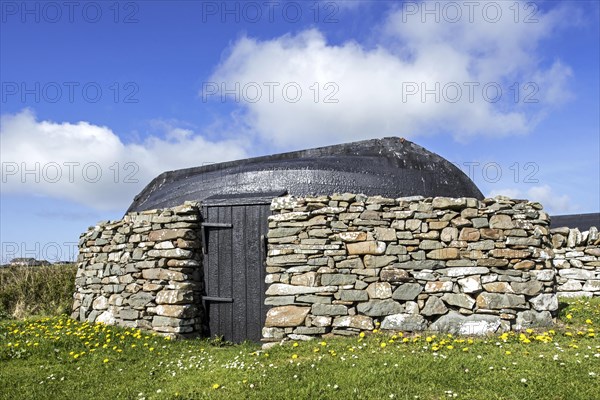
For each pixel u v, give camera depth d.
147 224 10.12
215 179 10.59
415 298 8.00
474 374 5.98
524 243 8.00
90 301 10.94
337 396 5.66
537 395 5.38
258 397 5.83
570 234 12.02
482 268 7.93
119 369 7.57
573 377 5.72
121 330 9.66
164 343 8.98
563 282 11.88
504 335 7.29
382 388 5.73
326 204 8.57
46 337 9.10
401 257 8.12
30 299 14.30
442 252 8.04
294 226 8.59
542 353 6.58
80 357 8.17
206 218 9.77
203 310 9.70
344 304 8.16
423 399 5.47
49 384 6.95
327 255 8.36
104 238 10.96
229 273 9.48
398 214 8.25
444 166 10.09
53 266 15.66
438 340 7.38
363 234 8.27
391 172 9.66
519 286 7.86
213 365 7.36
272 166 10.09
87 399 6.41
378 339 7.59
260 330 9.13
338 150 10.64
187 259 9.58
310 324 8.20
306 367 6.61
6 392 6.67
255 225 9.32
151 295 9.75
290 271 8.46
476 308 7.86
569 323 8.13
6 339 9.04
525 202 8.32
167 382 6.91
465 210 8.12
